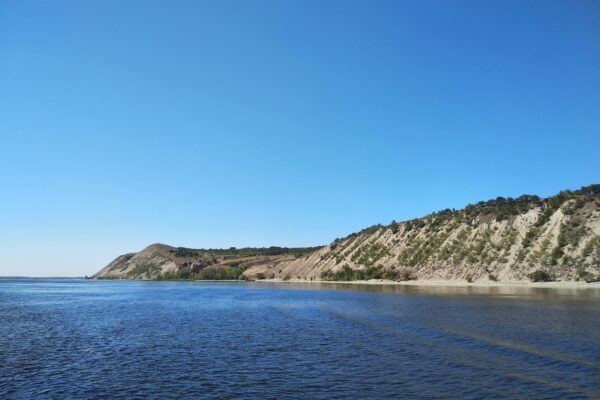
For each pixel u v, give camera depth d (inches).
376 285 6328.7
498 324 1839.3
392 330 1768.0
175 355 1359.5
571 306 2519.7
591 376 1024.9
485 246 5959.6
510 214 6240.2
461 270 5876.0
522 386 956.0
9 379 1088.2
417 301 3147.1
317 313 2541.8
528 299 3070.9
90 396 948.0
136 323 2198.6
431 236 7121.1
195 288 7101.4
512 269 5280.5
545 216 5674.2
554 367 1108.5
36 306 3422.7
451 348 1371.8
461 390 938.7
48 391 984.9
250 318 2375.7
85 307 3292.3
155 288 7475.4
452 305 2758.4
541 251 5191.9
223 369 1168.8
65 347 1518.2
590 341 1428.4
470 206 7204.7
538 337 1510.8
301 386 997.8
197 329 1946.4
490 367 1123.9
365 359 1254.3
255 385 1012.5
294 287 6515.8
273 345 1508.4
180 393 961.5
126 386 1019.3
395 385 989.2
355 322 2060.8
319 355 1323.8
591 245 4763.8
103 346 1531.7
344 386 990.4
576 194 5851.4
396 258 7283.5
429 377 1047.0
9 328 2030.0
